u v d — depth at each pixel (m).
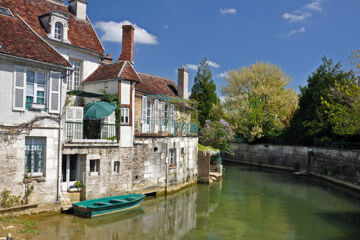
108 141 15.59
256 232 13.45
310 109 32.19
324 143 29.55
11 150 12.01
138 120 19.84
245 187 23.50
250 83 40.69
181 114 26.38
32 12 17.42
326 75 31.86
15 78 12.05
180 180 21.45
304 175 30.17
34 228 11.65
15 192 12.12
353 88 19.45
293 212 16.77
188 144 22.88
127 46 22.50
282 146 34.97
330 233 13.44
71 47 17.58
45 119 12.94
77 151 14.33
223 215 15.91
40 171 13.02
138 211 15.73
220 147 33.59
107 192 15.62
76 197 14.57
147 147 18.19
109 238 11.73
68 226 12.42
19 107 12.16
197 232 13.20
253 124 37.41
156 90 23.84
